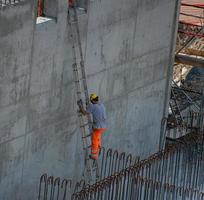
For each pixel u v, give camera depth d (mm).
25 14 34906
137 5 42531
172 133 48812
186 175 43500
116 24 41250
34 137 37250
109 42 41062
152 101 46031
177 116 51031
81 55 38781
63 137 39219
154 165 40531
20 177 36969
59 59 37750
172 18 45781
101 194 35969
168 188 39875
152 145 46812
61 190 39562
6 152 35750
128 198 39125
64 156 39594
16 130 36062
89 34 39469
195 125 50406
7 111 35250
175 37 46656
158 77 46031
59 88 38125
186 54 50562
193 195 42656
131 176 38594
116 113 42969
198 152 43969
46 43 36625
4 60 34375
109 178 36906
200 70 54625
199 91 53656
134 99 44281
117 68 42219
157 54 45344
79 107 38969
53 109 38062
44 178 36594
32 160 37500
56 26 37031
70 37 38188
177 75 57188
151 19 43969
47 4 37062
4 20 33844
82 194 35031
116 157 40875
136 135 45219
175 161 42781
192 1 57438
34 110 36844
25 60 35594
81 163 40938
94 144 39281
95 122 38812
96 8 39500
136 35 43062
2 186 35938
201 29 49844
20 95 35812
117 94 42688
